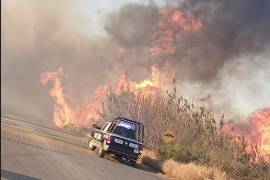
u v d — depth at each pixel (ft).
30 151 52.13
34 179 33.88
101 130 77.51
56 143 75.31
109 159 72.23
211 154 88.22
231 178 75.72
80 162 53.83
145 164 79.82
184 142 95.91
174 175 67.56
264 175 84.02
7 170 34.94
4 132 69.41
